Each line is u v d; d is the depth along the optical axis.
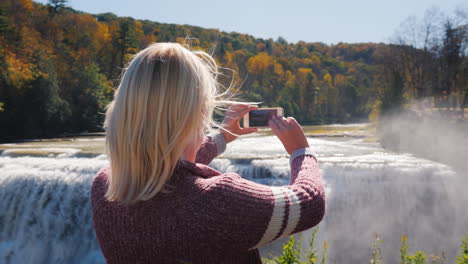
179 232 0.73
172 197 0.76
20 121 35.66
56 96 38.31
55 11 68.50
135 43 66.12
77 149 17.94
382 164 11.84
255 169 11.61
